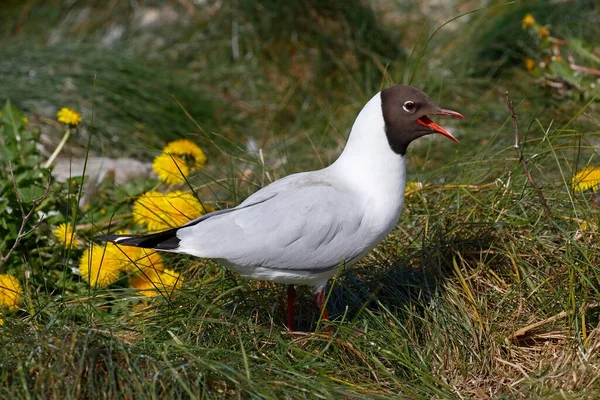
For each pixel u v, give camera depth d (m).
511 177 10.29
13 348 7.67
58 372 7.32
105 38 17.38
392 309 9.15
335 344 8.35
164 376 7.39
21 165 10.59
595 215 9.60
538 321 8.74
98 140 14.45
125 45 17.03
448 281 9.18
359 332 8.50
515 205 9.99
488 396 7.99
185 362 7.60
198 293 9.09
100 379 7.36
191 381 7.45
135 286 9.66
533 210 9.95
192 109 15.45
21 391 7.28
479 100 14.96
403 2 18.83
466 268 9.42
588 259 8.73
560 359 8.20
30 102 14.66
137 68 15.73
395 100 8.38
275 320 9.12
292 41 16.81
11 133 11.00
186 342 8.19
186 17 17.58
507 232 9.61
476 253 9.54
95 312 8.89
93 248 9.67
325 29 16.84
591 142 12.33
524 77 15.31
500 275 9.38
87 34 17.50
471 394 8.03
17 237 9.67
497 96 15.20
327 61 16.59
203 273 9.81
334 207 8.30
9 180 10.39
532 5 16.66
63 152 14.09
